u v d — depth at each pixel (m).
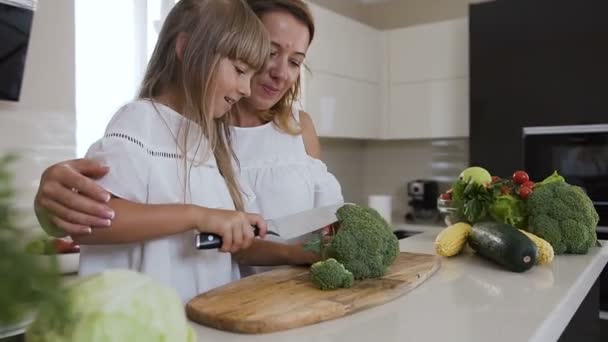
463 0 3.02
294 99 1.32
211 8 0.88
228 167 1.07
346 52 2.68
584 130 2.28
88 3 1.82
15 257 0.32
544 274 0.98
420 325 0.67
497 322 0.68
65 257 1.05
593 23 2.25
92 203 0.72
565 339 0.92
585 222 1.16
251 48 0.88
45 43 1.55
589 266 1.05
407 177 3.29
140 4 1.97
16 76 1.41
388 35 2.98
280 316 0.66
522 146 2.45
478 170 1.33
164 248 0.88
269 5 1.16
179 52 0.92
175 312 0.43
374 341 0.62
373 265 0.86
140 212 0.77
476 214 1.24
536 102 2.40
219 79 0.87
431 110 2.84
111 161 0.82
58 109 1.58
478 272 1.00
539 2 2.38
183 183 0.91
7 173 0.33
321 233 0.94
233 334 0.65
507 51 2.47
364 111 2.85
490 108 2.53
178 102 0.94
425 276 0.92
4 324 0.32
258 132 1.27
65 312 0.36
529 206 1.21
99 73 1.86
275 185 1.22
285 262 1.03
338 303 0.72
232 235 0.79
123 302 0.40
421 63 2.87
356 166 3.40
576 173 2.31
